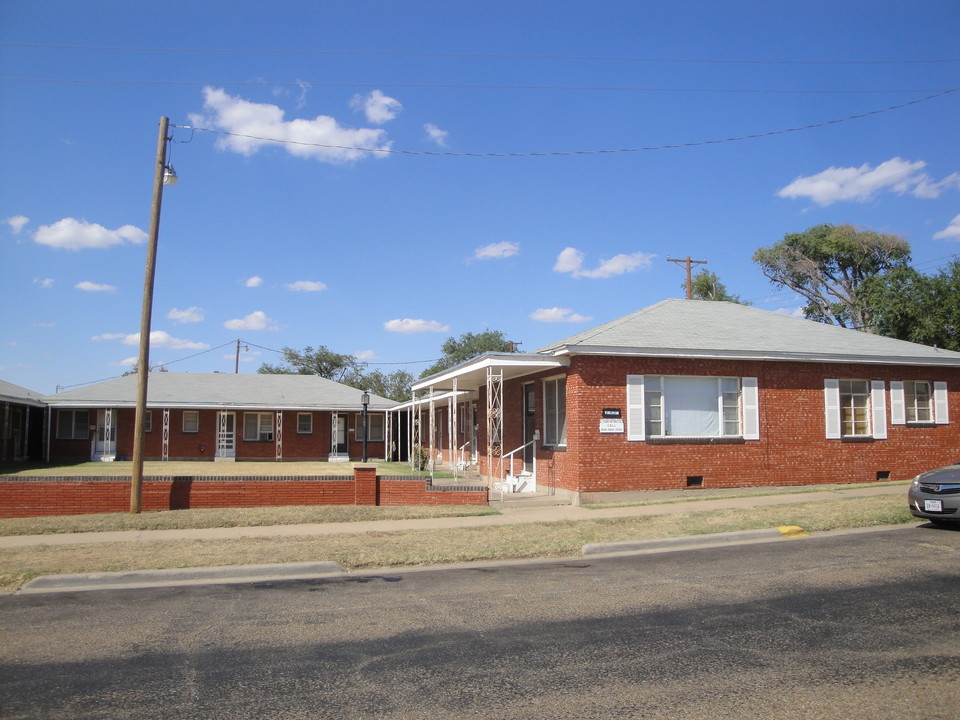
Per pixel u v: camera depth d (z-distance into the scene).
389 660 6.14
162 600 8.56
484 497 16.61
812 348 19.12
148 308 15.25
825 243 46.88
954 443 20.34
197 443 36.97
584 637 6.69
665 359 17.66
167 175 15.41
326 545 11.62
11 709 5.11
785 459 18.47
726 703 5.07
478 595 8.55
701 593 8.36
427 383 24.58
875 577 8.91
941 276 33.50
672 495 17.33
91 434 35.97
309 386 40.69
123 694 5.40
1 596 8.91
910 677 5.51
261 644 6.66
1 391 31.86
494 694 5.31
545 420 19.44
